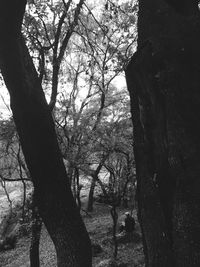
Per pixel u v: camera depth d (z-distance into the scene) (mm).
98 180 14406
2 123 12867
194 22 4605
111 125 14531
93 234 18328
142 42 4926
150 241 4715
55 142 6758
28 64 6609
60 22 11719
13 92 6441
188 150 4277
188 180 4219
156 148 4738
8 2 5484
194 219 4109
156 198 4699
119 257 13922
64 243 6695
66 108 14250
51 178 6695
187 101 4387
